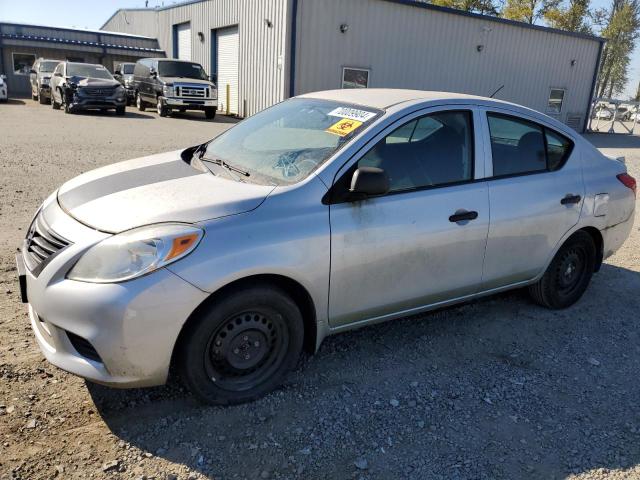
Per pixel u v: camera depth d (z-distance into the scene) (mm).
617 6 57062
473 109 3834
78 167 9516
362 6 20469
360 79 21297
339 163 3197
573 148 4430
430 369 3592
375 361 3648
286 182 3186
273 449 2752
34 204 6816
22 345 3498
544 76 26219
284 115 3994
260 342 3057
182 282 2660
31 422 2801
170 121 19781
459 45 23109
